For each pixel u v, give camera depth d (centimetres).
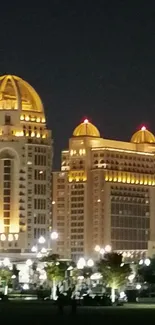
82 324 15012
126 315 18012
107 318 16912
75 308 18662
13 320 16012
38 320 16025
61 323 15188
